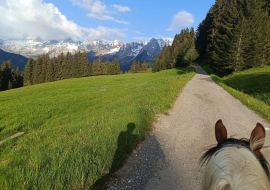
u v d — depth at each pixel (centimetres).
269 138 614
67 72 8988
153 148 489
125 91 2631
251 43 3175
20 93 3278
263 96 1470
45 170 336
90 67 9131
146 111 809
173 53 8500
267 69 2958
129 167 390
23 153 478
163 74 5934
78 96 2481
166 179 359
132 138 510
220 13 5606
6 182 305
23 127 1100
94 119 848
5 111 1658
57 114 1514
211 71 4512
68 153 400
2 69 7581
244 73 3077
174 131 633
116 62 9612
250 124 762
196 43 9325
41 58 8988
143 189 326
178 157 451
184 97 1276
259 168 115
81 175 328
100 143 461
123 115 760
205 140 568
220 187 102
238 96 1362
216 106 1066
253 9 3644
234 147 137
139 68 12006
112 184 332
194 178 366
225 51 3522
